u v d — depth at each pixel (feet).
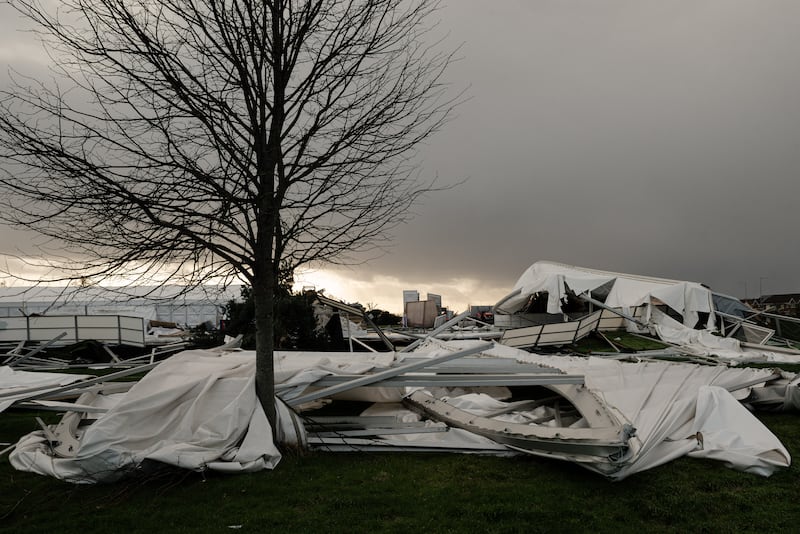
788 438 25.72
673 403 24.34
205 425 21.30
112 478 19.39
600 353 59.36
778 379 31.30
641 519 17.06
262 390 22.79
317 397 25.11
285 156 23.66
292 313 53.16
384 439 24.30
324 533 15.83
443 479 20.21
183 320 97.45
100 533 15.88
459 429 25.12
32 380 37.37
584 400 24.91
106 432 19.79
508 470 21.25
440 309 107.14
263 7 20.94
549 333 61.00
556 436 20.88
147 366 29.68
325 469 21.20
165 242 20.35
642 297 72.74
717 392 24.58
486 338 63.87
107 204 19.56
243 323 53.42
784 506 17.88
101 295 23.18
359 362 29.94
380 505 17.81
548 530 16.06
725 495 18.75
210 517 16.81
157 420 21.33
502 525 16.33
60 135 19.33
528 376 25.93
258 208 21.59
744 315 79.71
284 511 17.26
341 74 22.90
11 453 22.66
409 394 29.96
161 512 17.20
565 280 73.72
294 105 22.56
